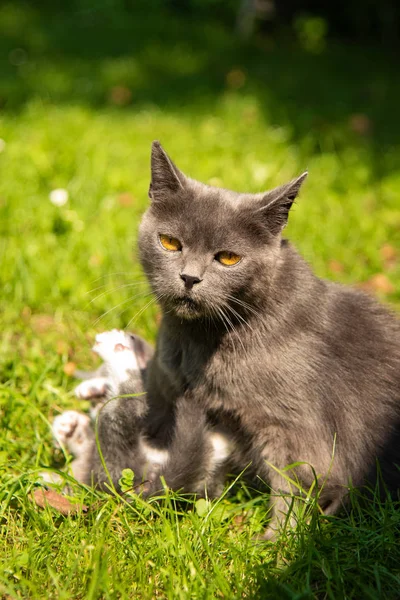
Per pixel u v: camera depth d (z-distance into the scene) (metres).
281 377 1.01
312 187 1.60
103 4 4.02
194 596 0.92
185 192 1.04
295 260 1.05
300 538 0.96
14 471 1.03
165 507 0.99
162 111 2.26
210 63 3.04
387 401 1.04
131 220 1.41
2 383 1.13
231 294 1.02
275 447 1.02
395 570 0.94
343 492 1.02
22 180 1.51
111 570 0.94
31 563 0.94
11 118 2.01
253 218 1.02
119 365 1.07
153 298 1.06
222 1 4.07
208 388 1.04
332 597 0.91
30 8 4.10
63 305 1.26
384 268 1.37
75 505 1.00
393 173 1.74
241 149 1.82
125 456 1.04
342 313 1.05
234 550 0.96
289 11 3.79
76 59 3.00
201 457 1.03
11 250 1.32
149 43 3.36
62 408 1.12
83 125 1.99
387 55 3.48
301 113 2.26
